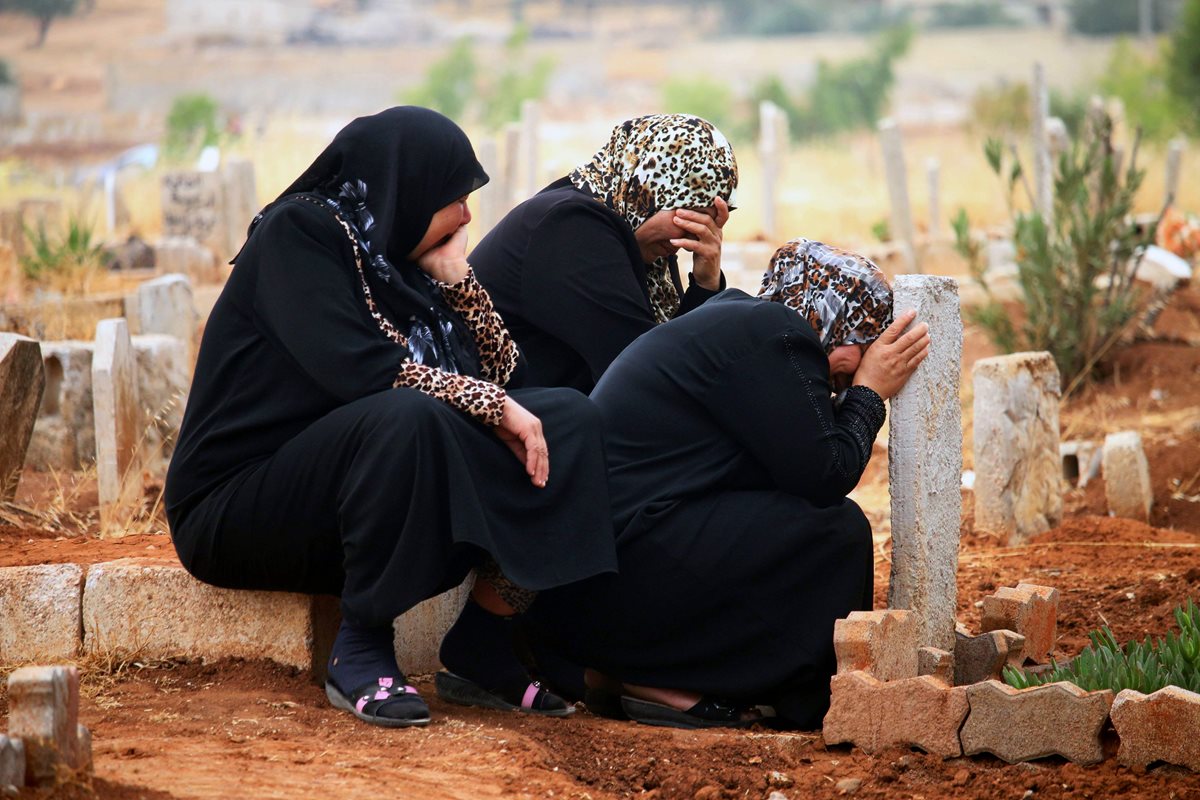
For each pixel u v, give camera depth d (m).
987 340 20.05
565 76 181.50
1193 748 6.15
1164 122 58.28
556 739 6.95
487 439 6.98
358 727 6.88
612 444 7.65
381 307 7.32
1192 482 13.90
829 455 7.37
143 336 13.21
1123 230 18.23
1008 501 12.13
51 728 5.50
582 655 7.55
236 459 7.28
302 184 7.34
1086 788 6.20
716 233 9.18
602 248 8.80
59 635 7.96
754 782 6.52
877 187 39.75
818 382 7.49
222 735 6.67
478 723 7.12
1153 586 9.90
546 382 8.92
